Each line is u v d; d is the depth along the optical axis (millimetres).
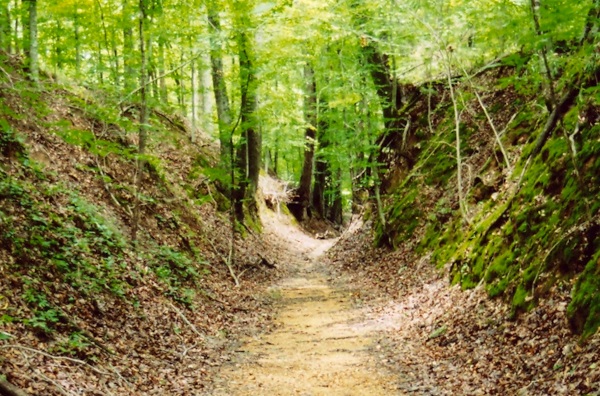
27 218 8148
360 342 9000
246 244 18625
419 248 13906
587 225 6723
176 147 19906
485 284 8633
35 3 12312
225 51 13352
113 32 13344
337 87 16375
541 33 7055
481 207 11859
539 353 6109
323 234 31516
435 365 7199
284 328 10484
